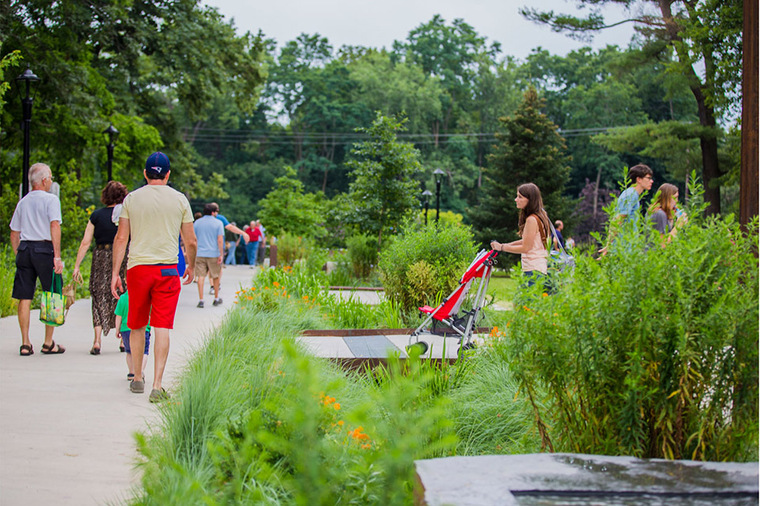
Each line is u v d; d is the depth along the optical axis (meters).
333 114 86.75
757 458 3.37
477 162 88.06
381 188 19.86
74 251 17.64
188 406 4.28
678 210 3.96
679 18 24.30
